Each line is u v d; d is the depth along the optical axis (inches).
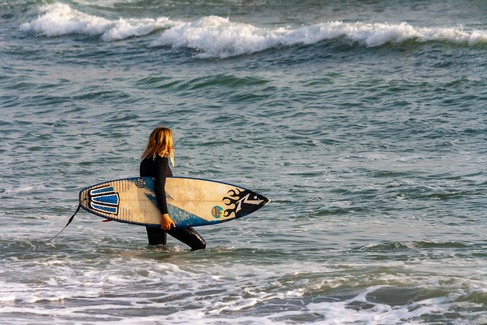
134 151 2258.9
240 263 1216.8
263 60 3688.5
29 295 1043.9
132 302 1014.4
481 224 1472.7
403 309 952.9
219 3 5359.3
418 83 2898.6
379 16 4534.9
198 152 2222.0
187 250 1307.8
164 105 2920.8
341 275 1111.6
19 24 5054.1
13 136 2517.2
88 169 2060.8
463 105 2630.4
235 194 1283.2
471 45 3366.1
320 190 1780.3
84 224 1524.4
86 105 2984.7
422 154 2112.5
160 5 5428.2
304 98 2869.1
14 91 3294.8
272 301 1004.6
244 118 2652.6
